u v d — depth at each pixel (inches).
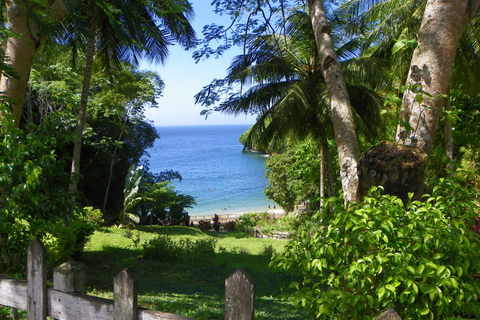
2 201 168.9
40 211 189.0
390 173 122.2
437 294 84.4
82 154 1030.4
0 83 247.9
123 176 1157.1
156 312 68.0
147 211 1122.0
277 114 545.0
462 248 89.4
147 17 414.3
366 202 105.4
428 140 136.9
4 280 87.7
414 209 104.7
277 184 1331.2
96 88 980.6
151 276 382.3
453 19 135.3
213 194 2283.5
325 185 797.2
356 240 98.2
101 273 376.8
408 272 89.7
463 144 458.6
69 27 440.5
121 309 69.7
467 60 386.3
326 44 183.8
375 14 444.8
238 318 60.8
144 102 970.7
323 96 525.3
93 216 679.1
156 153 5088.6
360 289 98.0
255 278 386.9
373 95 541.6
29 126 188.5
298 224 1009.5
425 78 136.6
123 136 1112.2
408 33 352.2
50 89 695.1
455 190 105.2
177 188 2487.7
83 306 74.8
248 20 279.6
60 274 77.4
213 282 366.0
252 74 532.4
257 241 773.3
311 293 105.5
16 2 221.6
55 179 197.9
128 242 562.6
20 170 166.4
